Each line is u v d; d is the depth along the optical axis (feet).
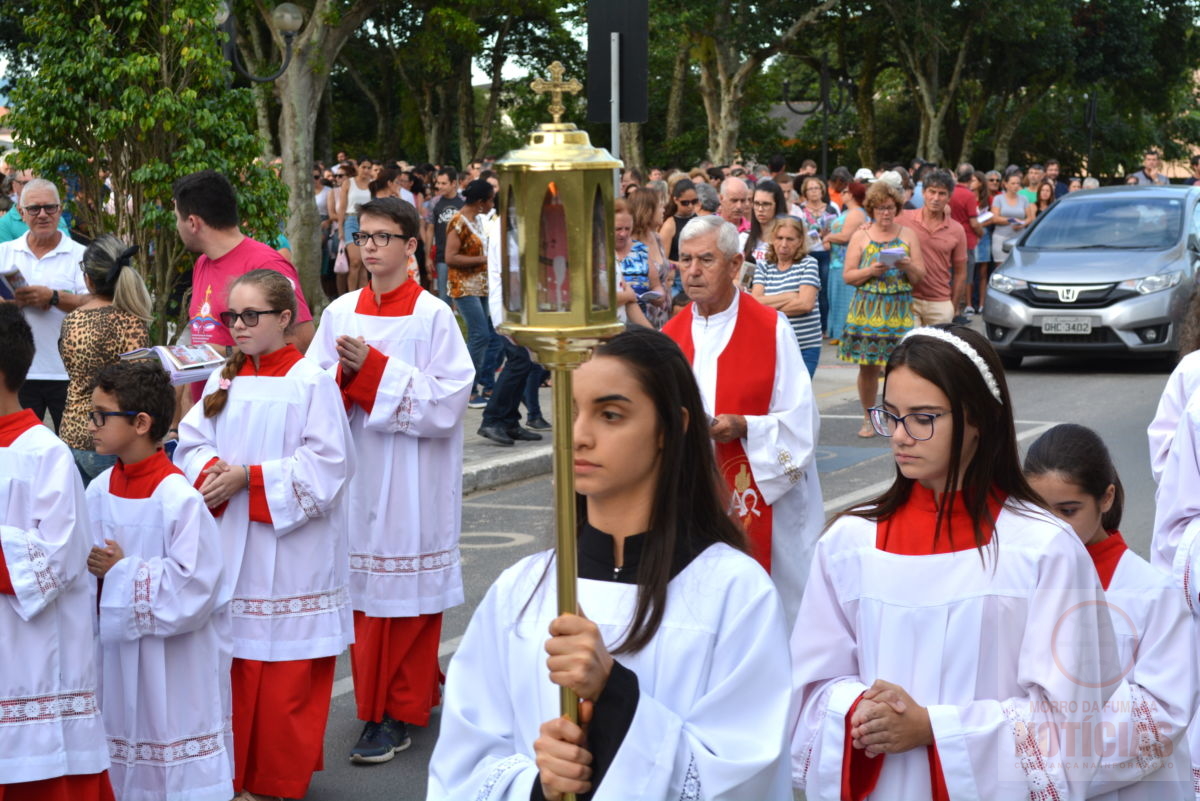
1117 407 38.06
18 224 31.81
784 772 7.32
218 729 13.80
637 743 6.72
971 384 8.68
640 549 7.41
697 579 7.35
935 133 130.31
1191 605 12.32
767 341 15.78
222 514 14.80
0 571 12.00
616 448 7.29
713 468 7.64
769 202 30.37
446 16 99.04
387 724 16.51
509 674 7.64
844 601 9.16
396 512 16.61
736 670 7.18
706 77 119.65
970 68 139.23
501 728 7.70
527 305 6.09
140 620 13.20
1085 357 48.08
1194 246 45.60
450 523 16.97
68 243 26.20
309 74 67.67
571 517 6.43
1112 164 180.04
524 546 25.09
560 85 6.15
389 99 141.69
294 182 66.39
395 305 16.97
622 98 26.32
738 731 7.14
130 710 13.48
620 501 7.50
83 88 30.40
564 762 6.59
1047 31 128.57
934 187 35.37
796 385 15.72
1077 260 45.16
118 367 13.39
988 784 8.29
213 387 15.56
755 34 110.11
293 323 15.84
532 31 143.64
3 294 24.54
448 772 7.58
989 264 61.62
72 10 30.50
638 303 29.50
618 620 7.32
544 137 6.06
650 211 29.78
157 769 13.50
